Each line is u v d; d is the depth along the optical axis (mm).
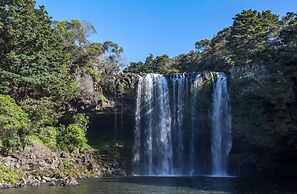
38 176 39344
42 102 46969
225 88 54688
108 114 57438
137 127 57938
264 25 69000
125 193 31516
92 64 58562
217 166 54812
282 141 48156
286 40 52438
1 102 39969
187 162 56562
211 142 55844
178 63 91312
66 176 42750
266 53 51344
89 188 34500
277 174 52500
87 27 69625
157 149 57719
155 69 95938
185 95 57719
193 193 31766
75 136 51031
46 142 47031
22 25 43375
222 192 32344
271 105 48156
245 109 51438
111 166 53094
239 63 56781
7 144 38406
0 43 42688
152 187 36250
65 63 52219
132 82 58656
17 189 32531
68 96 50125
